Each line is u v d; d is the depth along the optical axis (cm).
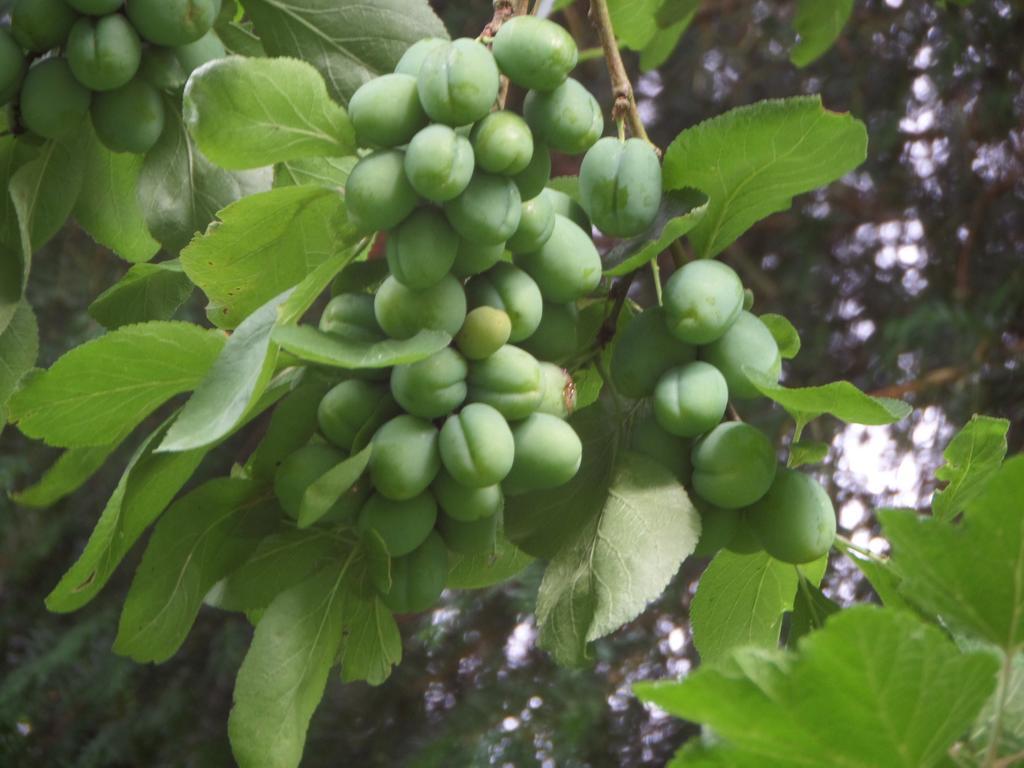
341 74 85
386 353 68
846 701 55
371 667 76
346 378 72
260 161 72
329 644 72
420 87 68
